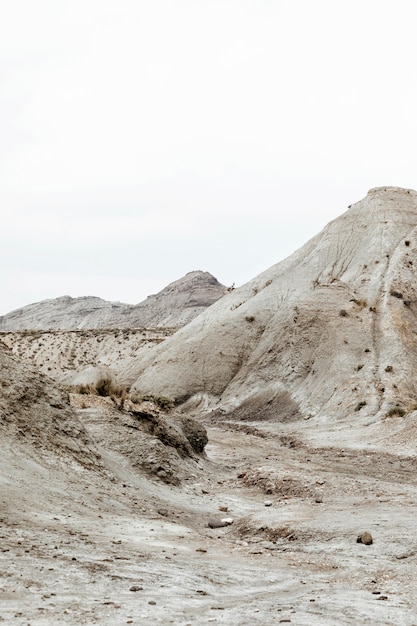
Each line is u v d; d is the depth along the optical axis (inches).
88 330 5167.3
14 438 609.9
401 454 1250.0
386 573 383.6
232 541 514.6
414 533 466.3
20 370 711.7
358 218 3476.9
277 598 321.4
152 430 915.4
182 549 444.1
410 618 283.3
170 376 2918.3
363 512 585.0
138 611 268.2
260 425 2170.3
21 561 325.7
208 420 2476.6
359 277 3002.0
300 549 476.4
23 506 468.1
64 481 584.7
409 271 2947.8
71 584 300.0
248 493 821.9
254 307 3147.1
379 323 2623.0
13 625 229.5
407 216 3398.1
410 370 2297.0
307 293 3068.4
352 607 300.7
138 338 4773.6
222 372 2871.6
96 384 1051.3
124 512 563.5
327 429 1852.9
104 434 807.7
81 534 431.8
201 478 874.1
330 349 2556.6
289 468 1023.0
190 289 7864.2
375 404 2060.8
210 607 290.2
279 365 2682.1
